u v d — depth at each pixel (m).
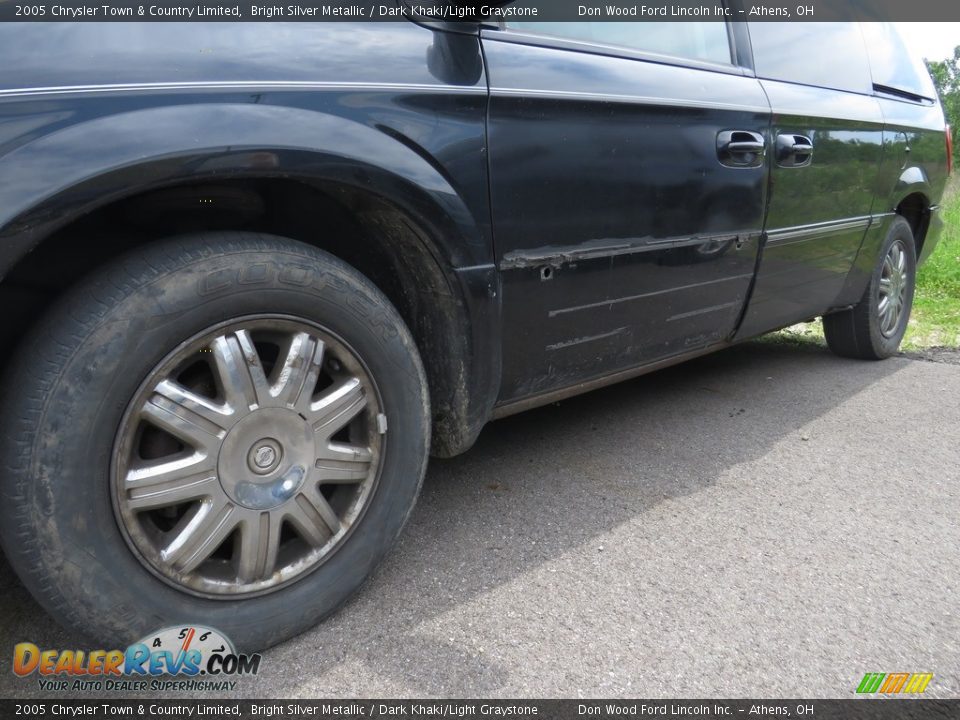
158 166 1.28
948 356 4.46
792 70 3.06
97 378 1.30
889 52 4.03
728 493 2.45
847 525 2.24
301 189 1.69
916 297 6.54
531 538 2.13
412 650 1.63
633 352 2.48
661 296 2.46
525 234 1.93
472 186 1.77
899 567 2.01
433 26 1.72
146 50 1.32
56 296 1.42
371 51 1.60
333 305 1.56
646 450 2.83
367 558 1.73
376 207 1.66
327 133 1.47
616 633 1.70
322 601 1.66
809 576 1.95
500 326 1.95
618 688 1.52
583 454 2.78
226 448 1.47
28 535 1.29
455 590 1.86
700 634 1.70
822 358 4.41
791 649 1.66
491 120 1.80
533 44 1.95
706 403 3.44
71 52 1.26
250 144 1.37
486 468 2.64
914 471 2.66
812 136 3.04
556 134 1.96
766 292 3.04
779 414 3.29
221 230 1.61
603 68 2.12
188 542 1.46
